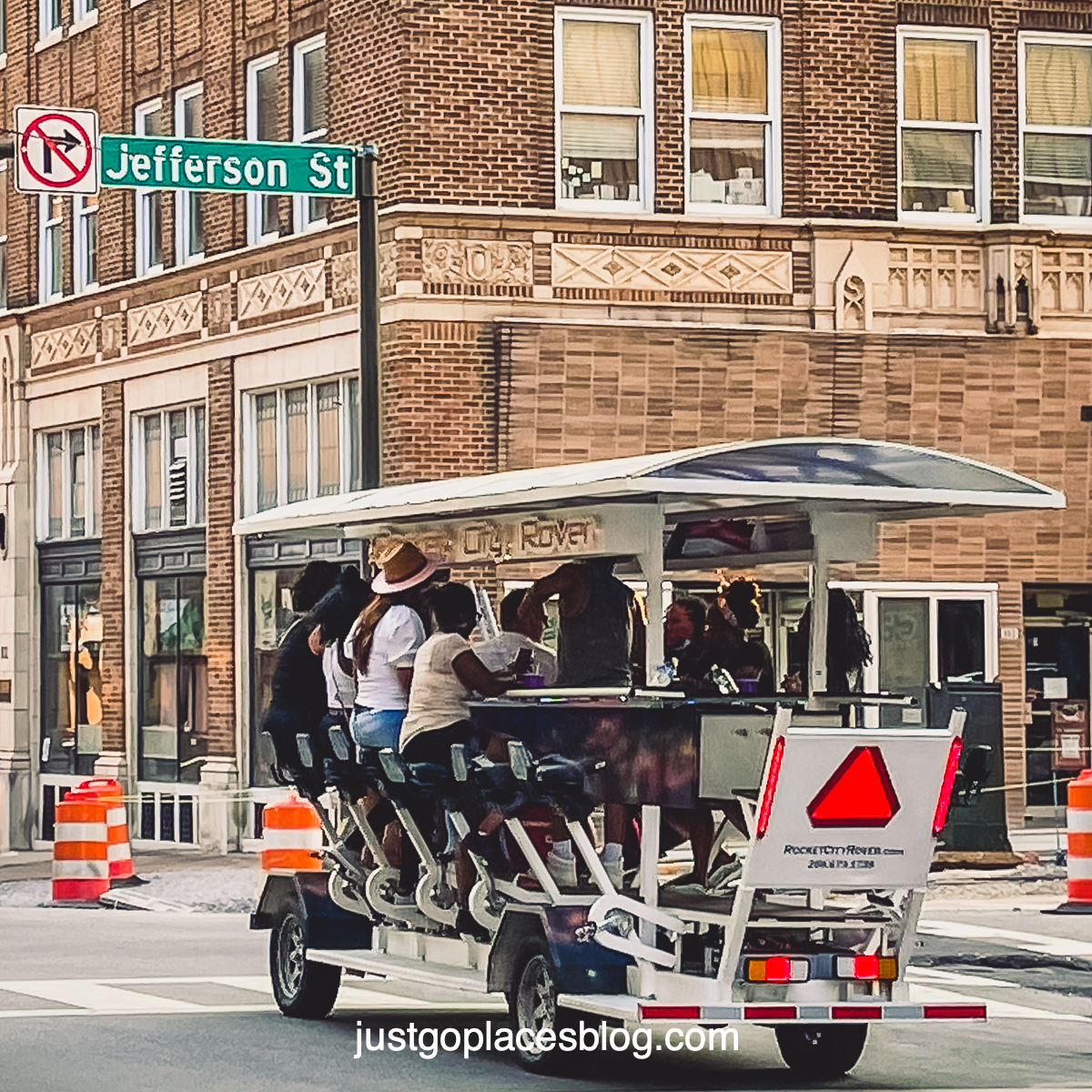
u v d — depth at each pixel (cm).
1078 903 4128
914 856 2322
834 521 2519
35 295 6856
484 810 2514
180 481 6134
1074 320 5428
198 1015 2841
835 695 2420
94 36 6538
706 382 5216
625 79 5244
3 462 6912
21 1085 2295
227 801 5819
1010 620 5372
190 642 6106
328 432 5509
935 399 5347
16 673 6806
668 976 2336
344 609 2889
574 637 2575
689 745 2284
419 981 2581
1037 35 5481
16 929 3953
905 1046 2708
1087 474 5428
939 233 5353
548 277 5150
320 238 5441
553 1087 2327
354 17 5291
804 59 5325
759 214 5319
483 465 5106
